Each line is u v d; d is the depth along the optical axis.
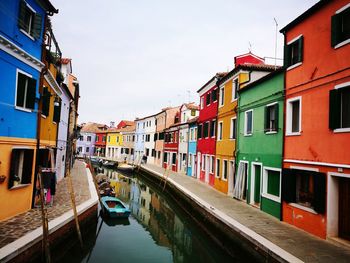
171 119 36.47
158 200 21.45
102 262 9.48
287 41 11.20
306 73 9.89
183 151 29.39
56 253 8.44
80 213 10.28
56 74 13.87
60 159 18.20
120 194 23.44
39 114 10.73
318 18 9.41
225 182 17.27
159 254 10.70
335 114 8.39
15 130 9.27
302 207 9.64
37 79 10.51
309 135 9.57
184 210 16.84
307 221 9.36
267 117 12.48
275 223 10.43
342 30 8.52
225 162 17.86
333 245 8.02
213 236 11.51
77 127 32.31
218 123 19.45
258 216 11.45
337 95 8.40
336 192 8.48
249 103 14.42
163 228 14.47
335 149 8.36
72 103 23.42
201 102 24.47
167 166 34.38
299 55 10.24
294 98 10.53
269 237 8.59
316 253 7.33
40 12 10.41
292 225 10.16
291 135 10.61
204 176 22.62
